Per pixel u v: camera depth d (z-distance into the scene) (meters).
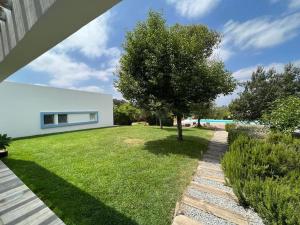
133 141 9.16
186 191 3.86
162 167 5.28
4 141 6.68
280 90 10.34
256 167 3.42
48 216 3.11
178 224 2.83
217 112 27.38
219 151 7.68
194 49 7.40
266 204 2.55
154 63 7.19
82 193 3.79
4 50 3.00
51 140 9.79
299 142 4.21
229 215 3.05
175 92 7.39
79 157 6.30
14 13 2.49
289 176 3.15
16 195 3.81
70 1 1.60
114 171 4.93
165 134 11.67
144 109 8.40
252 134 6.32
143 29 7.82
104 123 18.83
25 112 11.88
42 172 4.98
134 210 3.20
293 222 2.14
